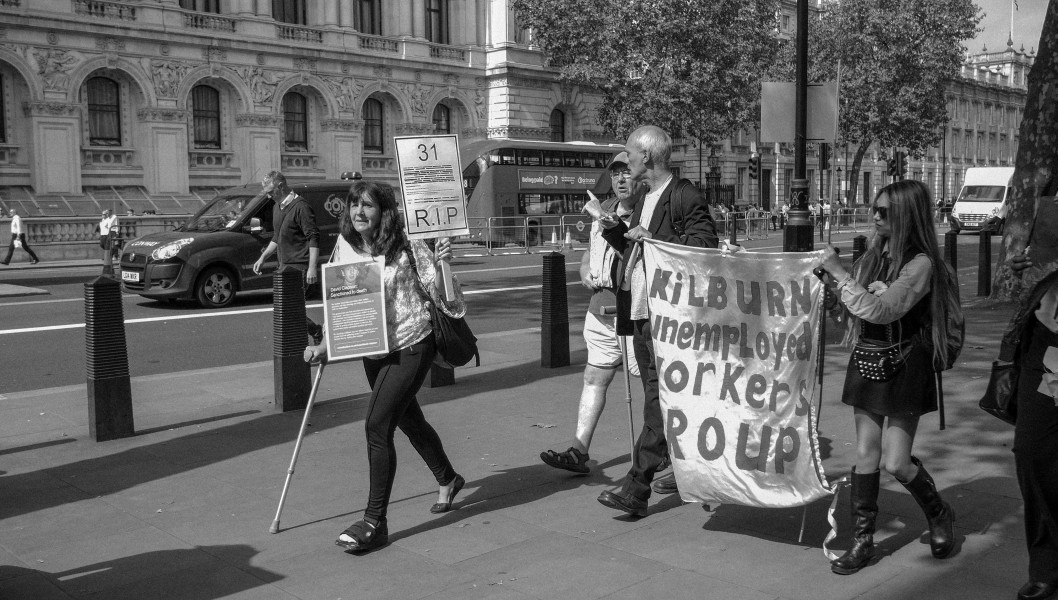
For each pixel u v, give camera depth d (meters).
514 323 13.48
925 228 4.04
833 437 6.33
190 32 33.22
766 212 50.69
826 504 5.08
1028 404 3.73
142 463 6.04
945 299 4.07
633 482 4.86
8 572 4.26
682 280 4.55
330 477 5.69
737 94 37.16
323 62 37.59
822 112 12.52
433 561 4.35
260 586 4.08
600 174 37.69
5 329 12.80
